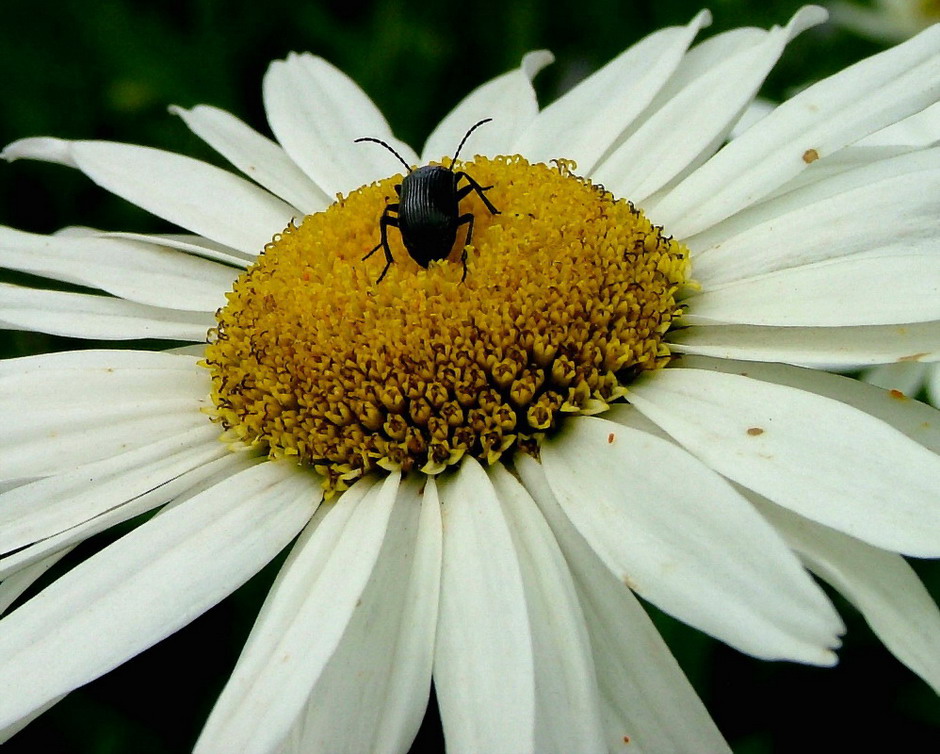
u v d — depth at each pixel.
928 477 0.05
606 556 0.05
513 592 0.05
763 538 0.05
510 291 0.07
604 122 0.09
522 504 0.06
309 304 0.07
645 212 0.08
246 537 0.06
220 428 0.07
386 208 0.07
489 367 0.06
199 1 0.12
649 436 0.06
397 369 0.06
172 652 0.09
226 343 0.07
